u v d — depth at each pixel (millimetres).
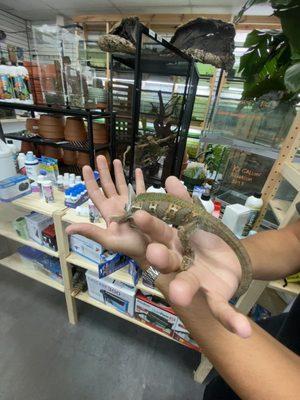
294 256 543
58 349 1331
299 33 688
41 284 1714
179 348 1385
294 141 903
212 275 377
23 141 1459
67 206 1121
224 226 429
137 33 930
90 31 3020
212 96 2510
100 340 1396
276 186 1001
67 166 1520
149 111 1574
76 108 1309
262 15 2363
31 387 1160
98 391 1167
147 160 1434
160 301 1168
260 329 349
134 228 447
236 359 302
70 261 1192
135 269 1071
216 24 1312
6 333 1391
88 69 1526
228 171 1410
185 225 455
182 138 1777
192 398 1169
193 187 1443
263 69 1200
